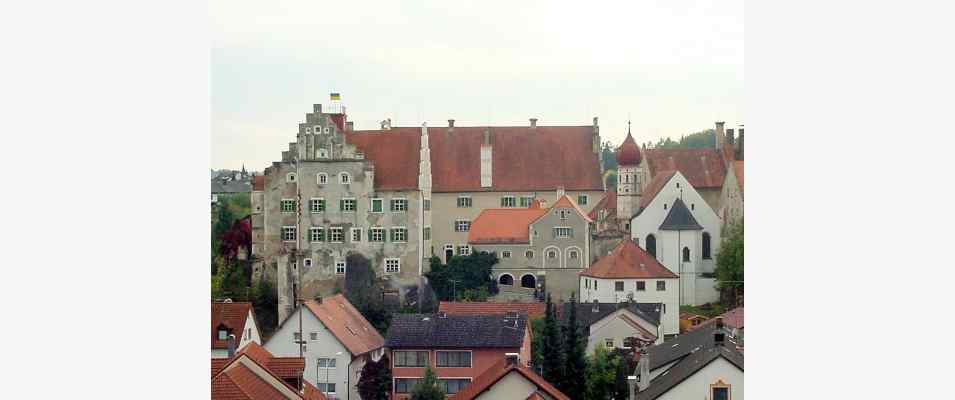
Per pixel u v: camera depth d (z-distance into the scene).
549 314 117.56
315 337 121.75
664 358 99.12
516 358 84.38
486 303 143.12
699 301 168.25
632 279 158.12
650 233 172.12
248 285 167.12
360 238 166.00
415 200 166.38
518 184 185.88
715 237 173.38
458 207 185.00
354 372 123.06
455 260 168.25
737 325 120.44
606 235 171.50
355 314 137.75
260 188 167.88
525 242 169.12
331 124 166.50
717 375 83.12
